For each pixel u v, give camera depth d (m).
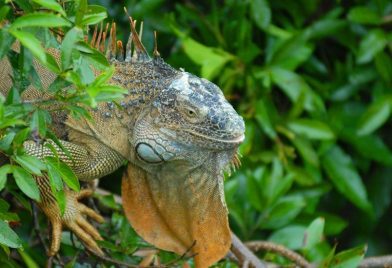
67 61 7.17
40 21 6.92
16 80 7.68
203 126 8.95
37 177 8.86
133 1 12.75
